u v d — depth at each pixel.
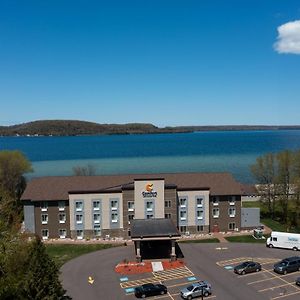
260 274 57.22
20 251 31.56
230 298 48.69
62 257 67.44
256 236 78.81
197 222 82.12
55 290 34.59
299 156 95.44
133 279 56.19
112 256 67.56
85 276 57.59
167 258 65.56
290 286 52.44
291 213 91.19
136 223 72.19
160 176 86.25
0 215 32.84
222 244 74.06
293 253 67.69
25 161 111.06
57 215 80.12
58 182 84.00
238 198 83.62
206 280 55.16
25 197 79.56
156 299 48.75
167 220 74.31
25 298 32.34
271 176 98.06
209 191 82.00
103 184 83.31
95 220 80.00
